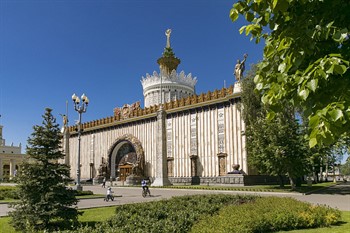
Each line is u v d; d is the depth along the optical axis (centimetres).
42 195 1109
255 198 1470
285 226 1052
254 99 3366
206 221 962
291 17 368
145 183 2688
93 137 5950
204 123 4175
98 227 736
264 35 420
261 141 2847
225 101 3962
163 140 4194
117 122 5444
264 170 2992
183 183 4244
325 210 1136
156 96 6219
